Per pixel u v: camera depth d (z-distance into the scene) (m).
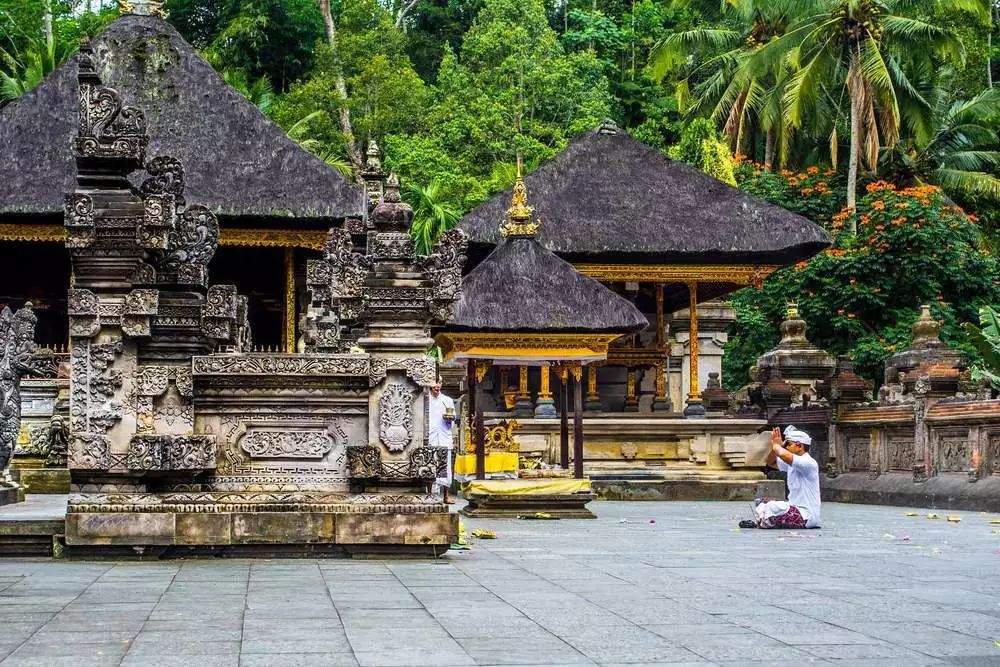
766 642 6.87
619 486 26.28
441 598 8.64
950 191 52.03
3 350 15.14
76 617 7.55
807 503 17.27
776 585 9.71
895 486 24.25
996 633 7.24
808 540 14.85
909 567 11.28
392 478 11.56
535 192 30.81
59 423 21.55
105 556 11.19
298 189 33.94
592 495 19.70
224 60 61.75
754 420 27.06
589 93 59.00
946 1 49.59
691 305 30.17
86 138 11.48
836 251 39.69
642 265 30.05
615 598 8.76
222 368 11.53
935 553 12.91
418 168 53.81
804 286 39.94
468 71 58.84
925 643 6.88
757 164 48.62
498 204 30.48
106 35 36.38
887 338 37.06
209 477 11.56
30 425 22.86
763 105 54.53
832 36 48.31
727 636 7.07
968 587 9.62
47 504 15.30
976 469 21.78
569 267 21.03
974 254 39.69
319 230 34.22
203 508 11.30
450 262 11.88
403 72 58.28
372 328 11.77
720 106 54.09
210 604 8.17
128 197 11.49
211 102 35.53
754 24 56.28
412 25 72.00
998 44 59.50
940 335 36.62
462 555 12.19
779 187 46.53
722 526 17.69
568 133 57.59
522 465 22.83
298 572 10.25
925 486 23.23
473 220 29.97
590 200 30.61
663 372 31.12
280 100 58.22
